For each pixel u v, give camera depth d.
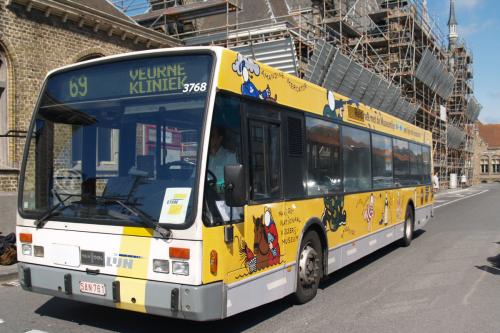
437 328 5.88
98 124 5.32
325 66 21.62
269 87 5.86
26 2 13.16
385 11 35.19
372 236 9.34
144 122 5.08
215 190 4.79
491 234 14.70
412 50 36.38
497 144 109.38
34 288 5.38
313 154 6.95
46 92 5.69
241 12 30.64
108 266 4.89
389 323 6.05
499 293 7.56
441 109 46.16
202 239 4.54
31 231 5.41
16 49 13.05
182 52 5.04
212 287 4.62
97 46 15.36
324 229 7.16
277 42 19.23
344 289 7.76
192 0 27.52
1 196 10.69
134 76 5.23
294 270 6.29
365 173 9.08
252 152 5.43
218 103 4.92
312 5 29.86
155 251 4.66
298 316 6.28
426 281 8.35
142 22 26.70
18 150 13.00
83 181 5.21
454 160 57.28
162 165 4.87
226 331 5.66
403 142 11.80
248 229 5.23
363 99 26.05
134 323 5.90
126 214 4.84
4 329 5.65
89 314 6.24
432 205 14.77
